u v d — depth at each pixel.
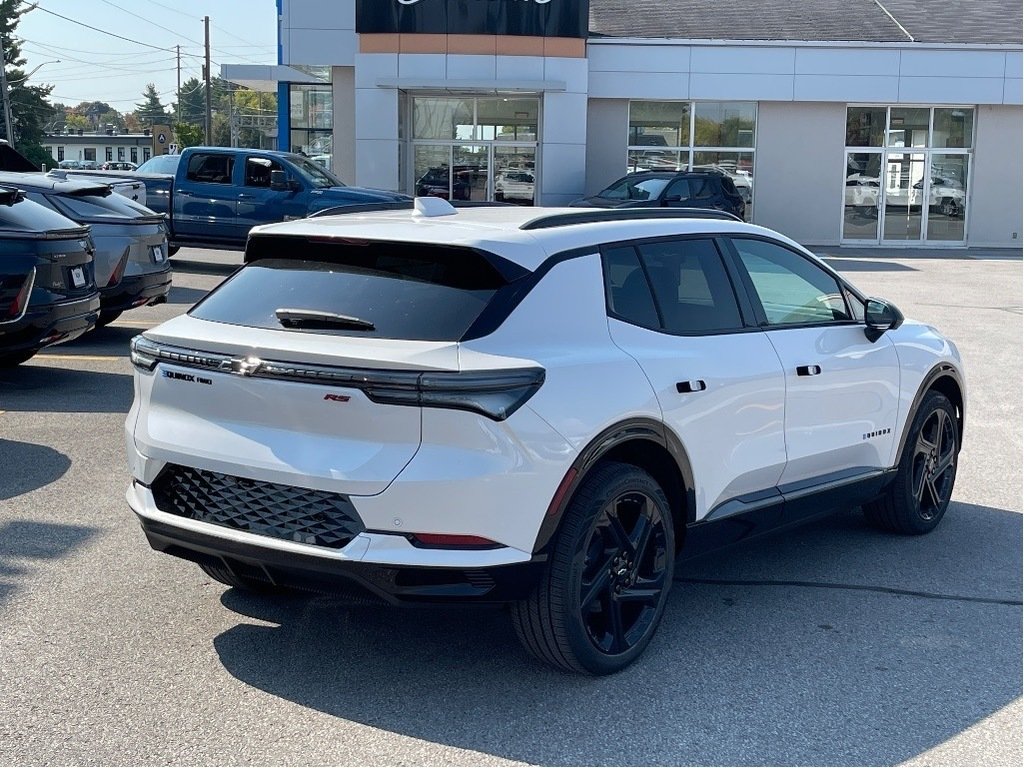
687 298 4.87
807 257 5.68
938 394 6.36
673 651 4.65
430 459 3.81
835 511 5.74
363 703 4.12
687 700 4.20
